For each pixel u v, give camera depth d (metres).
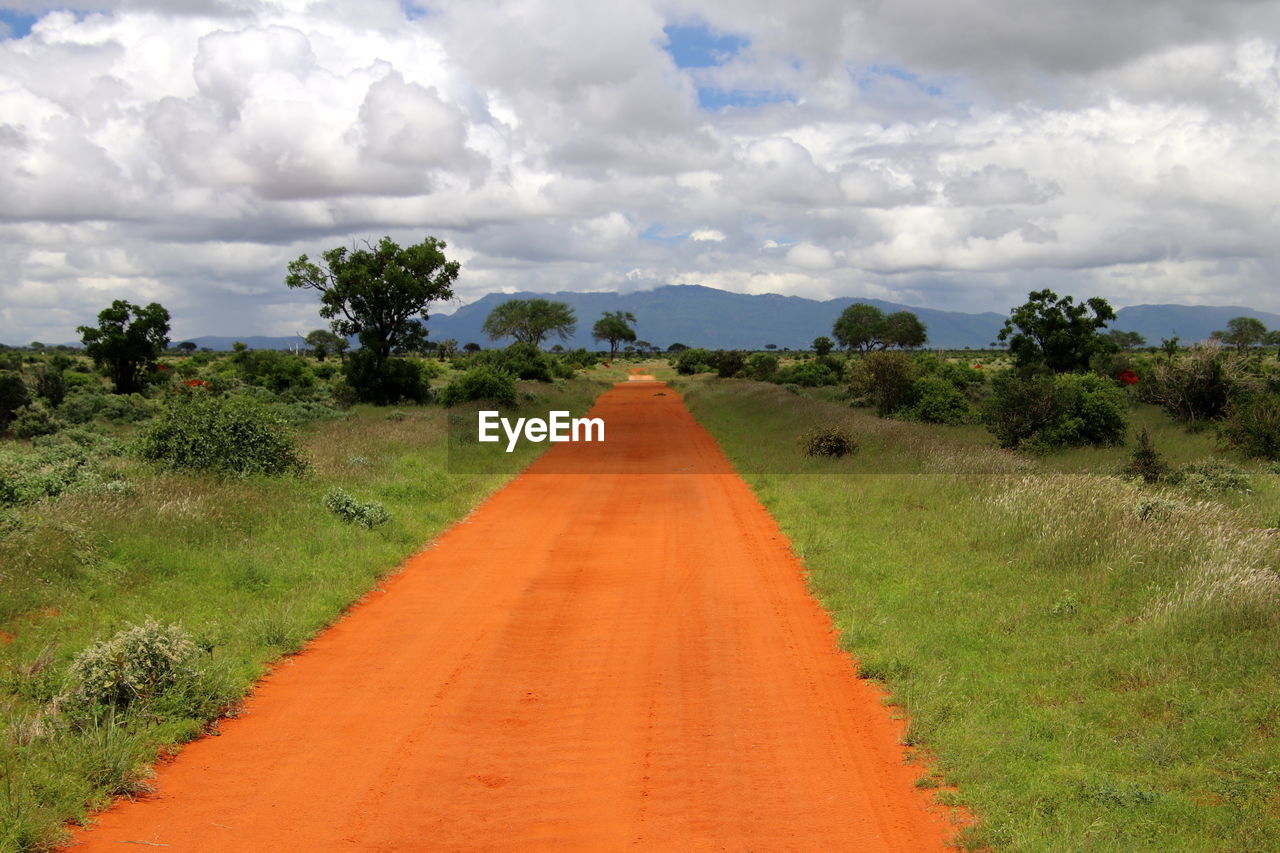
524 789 5.54
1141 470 15.71
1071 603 8.51
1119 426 21.81
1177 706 6.14
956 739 6.02
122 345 41.16
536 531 14.13
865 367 30.97
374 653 8.25
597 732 6.45
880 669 7.54
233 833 4.92
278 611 9.02
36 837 4.61
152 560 9.75
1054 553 10.14
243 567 10.02
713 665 7.90
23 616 7.89
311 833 4.94
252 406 16.61
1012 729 6.11
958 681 7.06
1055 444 21.36
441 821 5.11
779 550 12.53
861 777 5.70
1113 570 9.30
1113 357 38.66
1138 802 5.02
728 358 69.19
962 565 10.39
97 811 5.09
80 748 5.61
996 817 5.00
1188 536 9.74
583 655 8.20
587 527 14.45
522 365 61.22
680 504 16.62
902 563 10.78
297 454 16.88
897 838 4.92
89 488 12.16
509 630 8.96
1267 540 9.79
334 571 10.62
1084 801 5.10
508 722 6.64
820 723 6.59
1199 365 24.44
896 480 16.12
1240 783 5.10
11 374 27.91
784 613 9.48
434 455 21.48
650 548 12.81
